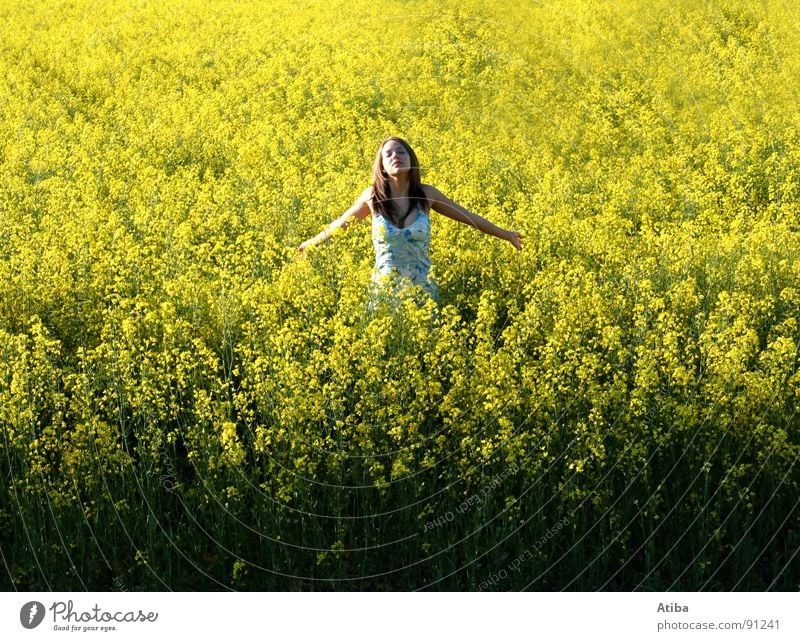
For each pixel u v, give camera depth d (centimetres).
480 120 1289
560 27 1741
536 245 749
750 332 495
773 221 885
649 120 1250
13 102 1338
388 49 1620
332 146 1145
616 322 584
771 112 1241
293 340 510
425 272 600
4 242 776
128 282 670
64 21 1967
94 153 1106
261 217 819
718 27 1678
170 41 1772
